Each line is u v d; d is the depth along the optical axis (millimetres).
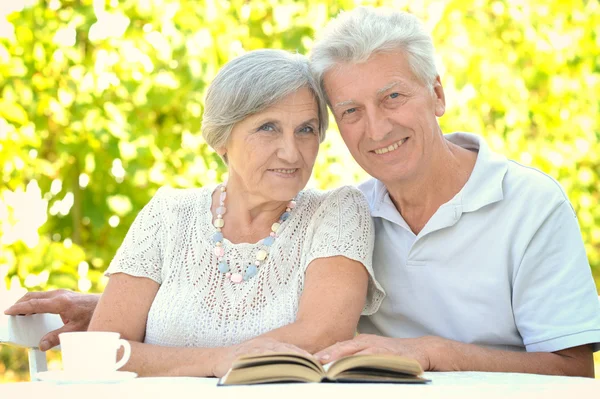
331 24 3090
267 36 5742
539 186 2994
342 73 2975
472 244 2998
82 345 2162
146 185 5527
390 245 3127
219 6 5484
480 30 6219
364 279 2988
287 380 2062
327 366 2248
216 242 3143
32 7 5316
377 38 2926
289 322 2977
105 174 5566
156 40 5266
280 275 3064
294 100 2967
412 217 3141
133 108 5434
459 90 6070
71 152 5340
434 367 2584
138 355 2756
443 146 3074
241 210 3168
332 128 5625
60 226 5812
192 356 2697
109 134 5250
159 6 5340
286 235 3113
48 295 3369
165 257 3186
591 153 6570
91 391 1903
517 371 2709
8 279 5395
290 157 2951
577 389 1909
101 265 5727
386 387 1915
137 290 3139
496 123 6402
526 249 2932
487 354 2688
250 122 2982
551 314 2855
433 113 3045
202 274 3105
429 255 3035
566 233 2938
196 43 5324
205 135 3105
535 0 6445
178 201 3324
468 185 3016
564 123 6527
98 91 5262
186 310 3033
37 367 3297
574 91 6492
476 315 2979
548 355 2801
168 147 5535
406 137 2975
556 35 6297
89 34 5199
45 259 5367
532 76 6480
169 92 5371
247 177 3027
